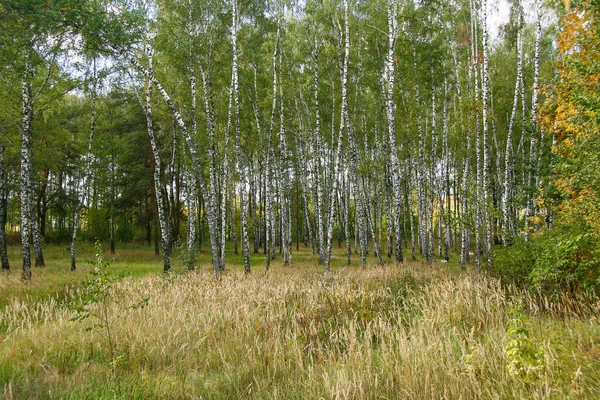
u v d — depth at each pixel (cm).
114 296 891
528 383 350
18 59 1270
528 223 1362
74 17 1091
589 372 362
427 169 2686
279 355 523
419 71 2033
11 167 2392
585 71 758
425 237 2139
